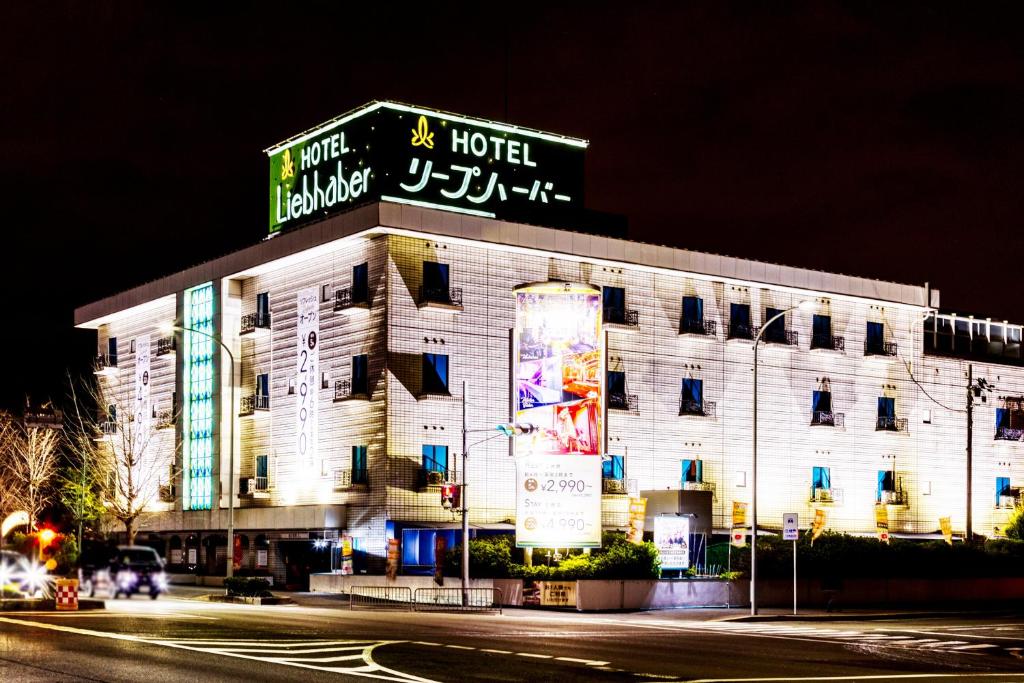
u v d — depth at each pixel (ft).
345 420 196.65
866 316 241.96
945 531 208.03
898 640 109.29
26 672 62.69
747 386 224.53
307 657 73.92
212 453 223.71
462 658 77.05
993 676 76.33
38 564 152.05
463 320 196.13
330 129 213.66
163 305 247.29
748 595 167.12
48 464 272.31
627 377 210.18
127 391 258.57
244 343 223.92
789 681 68.90
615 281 211.82
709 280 222.69
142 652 73.51
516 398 165.89
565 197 221.25
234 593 160.86
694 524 186.09
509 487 196.95
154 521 236.43
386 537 185.37
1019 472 258.98
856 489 234.58
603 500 203.62
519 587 156.56
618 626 122.31
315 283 207.00
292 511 200.23
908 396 244.63
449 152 208.33
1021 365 265.34
